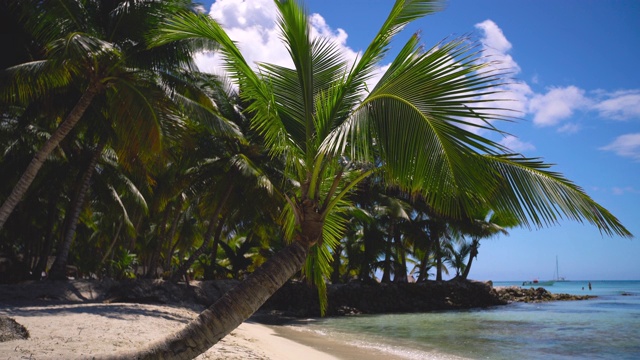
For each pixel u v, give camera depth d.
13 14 15.55
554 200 4.59
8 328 7.48
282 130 5.35
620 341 16.34
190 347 4.16
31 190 22.70
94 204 28.41
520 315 28.52
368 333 18.62
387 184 5.18
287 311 29.77
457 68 4.44
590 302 44.38
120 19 14.57
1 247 26.00
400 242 39.78
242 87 6.05
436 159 4.43
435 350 13.92
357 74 5.50
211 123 17.23
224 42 5.66
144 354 4.11
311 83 5.83
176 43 14.80
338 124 5.55
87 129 18.92
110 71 14.12
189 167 24.41
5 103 17.70
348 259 40.47
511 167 4.76
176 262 42.66
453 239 41.84
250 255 36.44
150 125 13.92
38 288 16.80
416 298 35.38
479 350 14.11
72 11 14.20
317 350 12.92
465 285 38.16
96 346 7.65
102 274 30.41
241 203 26.44
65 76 13.99
